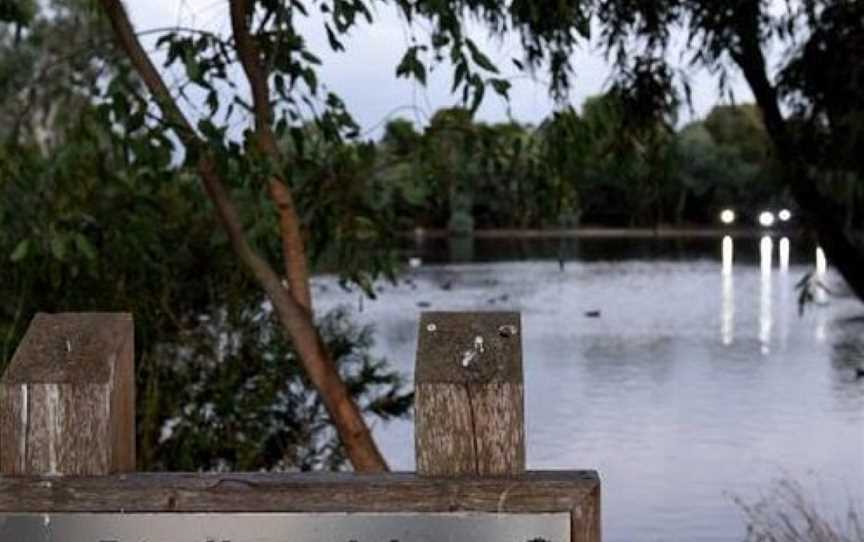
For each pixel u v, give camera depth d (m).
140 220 6.15
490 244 75.75
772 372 23.30
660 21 7.71
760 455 14.97
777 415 18.22
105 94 4.99
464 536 2.35
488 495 2.34
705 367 24.14
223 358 8.08
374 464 5.86
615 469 14.34
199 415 8.05
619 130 7.60
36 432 2.41
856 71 6.91
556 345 28.19
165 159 4.98
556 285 46.38
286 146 6.44
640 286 46.53
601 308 37.62
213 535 2.38
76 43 6.82
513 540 2.34
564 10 5.33
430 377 2.36
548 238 78.19
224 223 5.69
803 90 7.20
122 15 5.22
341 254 6.27
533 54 6.00
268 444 8.22
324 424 8.25
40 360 2.43
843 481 12.92
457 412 2.36
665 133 7.88
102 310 7.58
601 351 27.03
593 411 18.73
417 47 5.09
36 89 6.34
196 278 8.02
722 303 39.22
